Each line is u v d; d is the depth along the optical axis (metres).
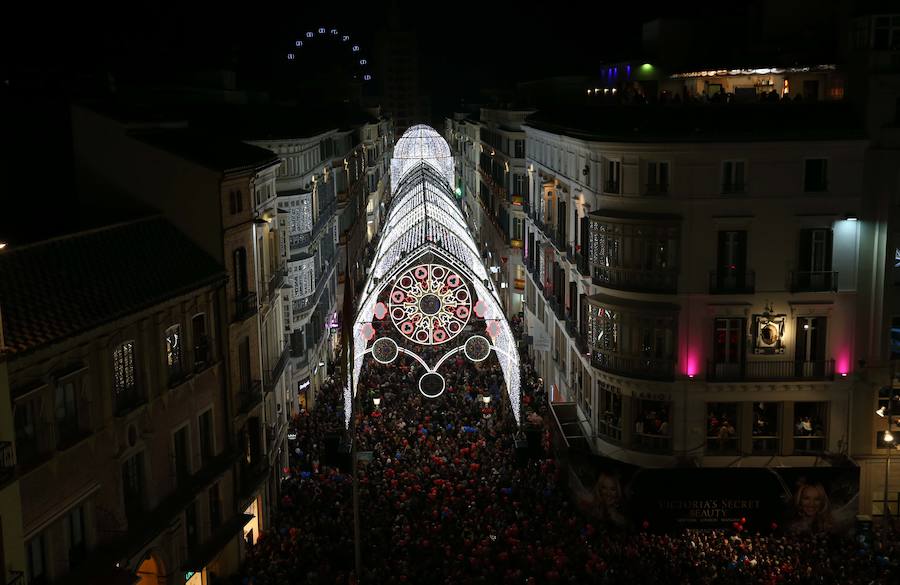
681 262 38.75
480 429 49.28
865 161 38.22
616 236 40.09
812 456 39.56
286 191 54.16
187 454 32.25
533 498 40.09
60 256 27.98
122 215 34.47
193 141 38.12
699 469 36.03
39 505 23.59
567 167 50.56
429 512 38.41
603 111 43.34
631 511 36.44
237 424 36.41
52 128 37.78
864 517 39.81
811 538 35.81
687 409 39.50
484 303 47.06
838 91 41.59
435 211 60.84
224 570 34.66
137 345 28.73
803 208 38.44
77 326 25.02
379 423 49.50
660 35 57.16
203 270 33.62
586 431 44.97
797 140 37.53
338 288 77.25
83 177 35.72
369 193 109.62
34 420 23.66
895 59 37.84
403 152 129.00
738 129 38.25
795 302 38.91
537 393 58.31
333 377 62.06
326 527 37.44
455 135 146.75
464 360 63.00
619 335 40.44
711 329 39.19
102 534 26.59
